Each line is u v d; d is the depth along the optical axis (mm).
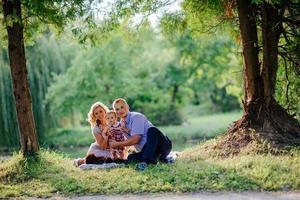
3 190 9109
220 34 13852
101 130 11094
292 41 12758
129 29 13570
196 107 48719
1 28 11945
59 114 25703
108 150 11070
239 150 10961
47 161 10930
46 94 23047
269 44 11914
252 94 11742
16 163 10648
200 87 41625
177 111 35562
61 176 9875
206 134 27797
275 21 11984
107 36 13070
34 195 8820
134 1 12523
